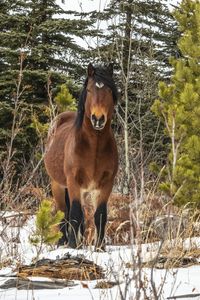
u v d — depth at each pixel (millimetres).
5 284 7570
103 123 10828
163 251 9352
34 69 29844
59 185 13766
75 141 11562
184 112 14109
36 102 28609
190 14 16625
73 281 7605
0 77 28312
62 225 13266
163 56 32156
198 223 12539
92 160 11461
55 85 28797
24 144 27031
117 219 13367
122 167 18219
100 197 11703
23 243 11781
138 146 24781
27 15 31000
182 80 15594
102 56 24766
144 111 27953
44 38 30578
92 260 8625
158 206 11898
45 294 7043
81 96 11523
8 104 26750
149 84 25656
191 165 13656
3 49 28594
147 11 29625
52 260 8508
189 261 9008
